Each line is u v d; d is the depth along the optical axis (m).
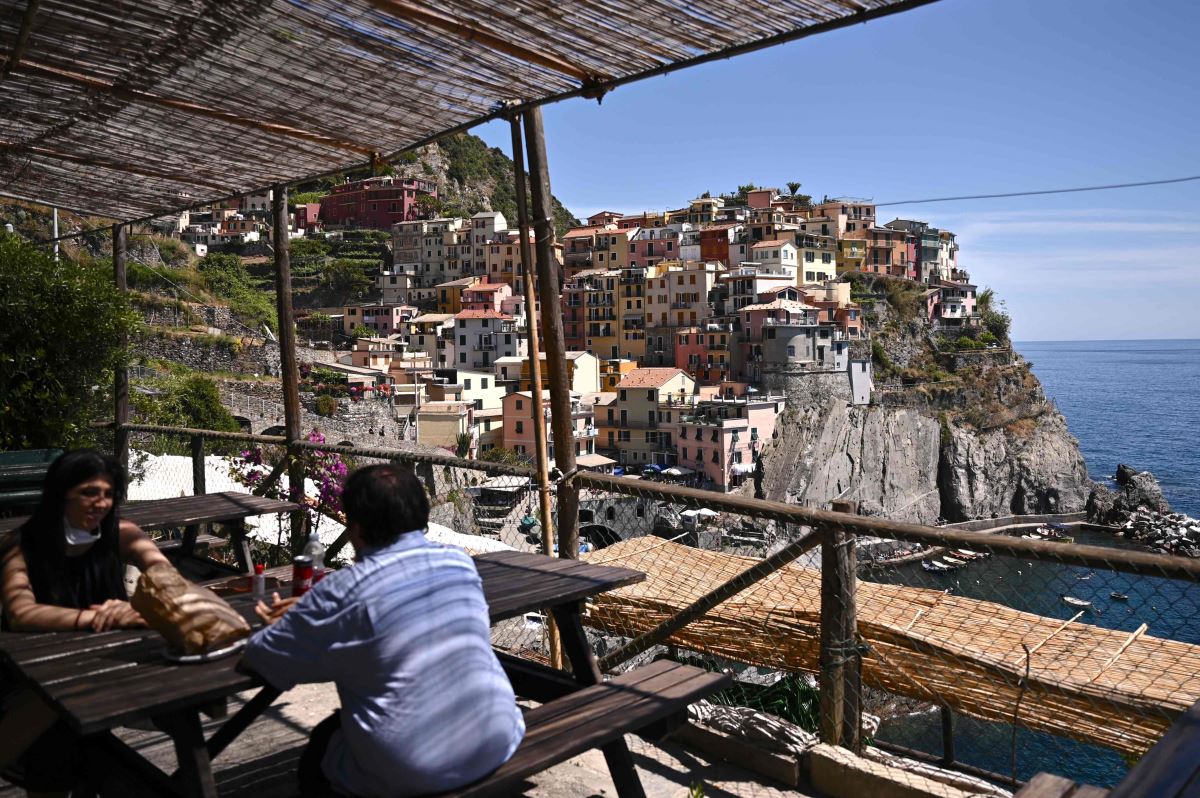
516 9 3.48
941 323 113.94
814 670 4.32
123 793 2.57
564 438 4.45
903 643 4.04
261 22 3.92
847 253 115.12
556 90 4.29
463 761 2.22
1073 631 4.07
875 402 95.38
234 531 5.11
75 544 2.92
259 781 3.28
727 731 3.79
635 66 3.92
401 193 131.38
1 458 5.93
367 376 76.75
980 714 3.86
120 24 4.01
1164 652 3.78
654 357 101.31
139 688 2.28
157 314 69.56
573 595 3.14
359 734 2.20
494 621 2.88
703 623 4.71
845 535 3.49
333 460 6.40
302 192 139.75
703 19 3.37
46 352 7.39
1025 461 94.31
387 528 2.40
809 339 90.25
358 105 4.84
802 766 3.53
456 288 112.06
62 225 38.50
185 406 25.53
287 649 2.24
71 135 5.57
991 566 35.78
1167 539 78.19
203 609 2.50
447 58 4.07
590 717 2.68
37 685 2.31
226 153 5.84
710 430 82.31
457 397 84.31
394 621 2.23
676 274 100.06
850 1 3.04
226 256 103.38
